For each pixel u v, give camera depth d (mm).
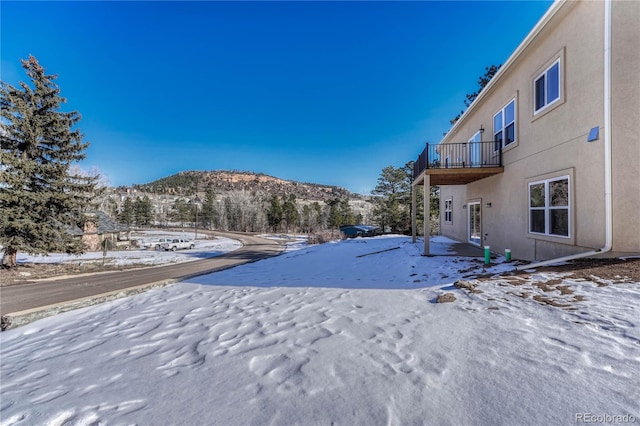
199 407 2430
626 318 3328
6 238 14180
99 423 2326
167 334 4277
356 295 5723
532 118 8242
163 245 32281
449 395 2350
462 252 10727
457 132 15398
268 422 2189
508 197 9695
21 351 4094
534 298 4340
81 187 16531
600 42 5988
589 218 6277
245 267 11609
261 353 3355
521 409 2135
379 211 32500
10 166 14234
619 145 5711
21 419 2463
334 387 2562
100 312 5871
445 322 3844
